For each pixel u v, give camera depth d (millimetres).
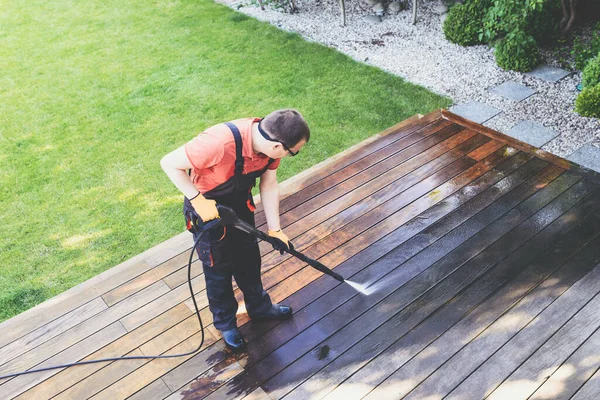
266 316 2494
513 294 2551
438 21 6293
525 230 2924
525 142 3879
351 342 2385
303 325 2480
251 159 1834
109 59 5984
